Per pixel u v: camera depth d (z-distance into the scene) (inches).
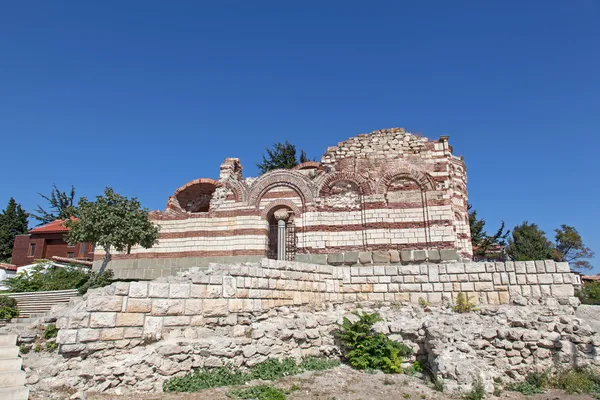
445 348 523.5
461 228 1121.4
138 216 949.8
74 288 977.5
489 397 466.0
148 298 474.6
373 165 864.9
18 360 414.6
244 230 955.3
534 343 530.9
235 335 536.4
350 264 816.3
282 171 953.5
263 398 411.8
